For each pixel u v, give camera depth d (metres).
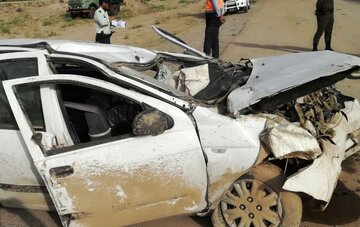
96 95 3.89
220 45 12.77
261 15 20.12
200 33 15.70
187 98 3.70
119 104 3.89
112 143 3.44
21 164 3.72
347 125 4.35
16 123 3.74
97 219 3.55
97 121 3.68
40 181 3.75
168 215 3.65
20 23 26.34
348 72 3.89
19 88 3.55
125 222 3.61
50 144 3.45
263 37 14.05
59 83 3.52
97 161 3.38
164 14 25.62
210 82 4.28
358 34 14.14
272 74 4.17
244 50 12.00
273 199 3.61
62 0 39.50
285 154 3.40
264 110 3.78
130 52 4.71
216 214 3.75
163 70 4.54
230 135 3.51
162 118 3.37
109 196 3.47
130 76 3.64
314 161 3.53
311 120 4.05
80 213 3.49
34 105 3.61
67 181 3.38
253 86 3.83
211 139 3.50
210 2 9.59
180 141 3.45
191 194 3.57
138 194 3.50
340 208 4.32
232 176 3.54
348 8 21.48
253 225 3.68
